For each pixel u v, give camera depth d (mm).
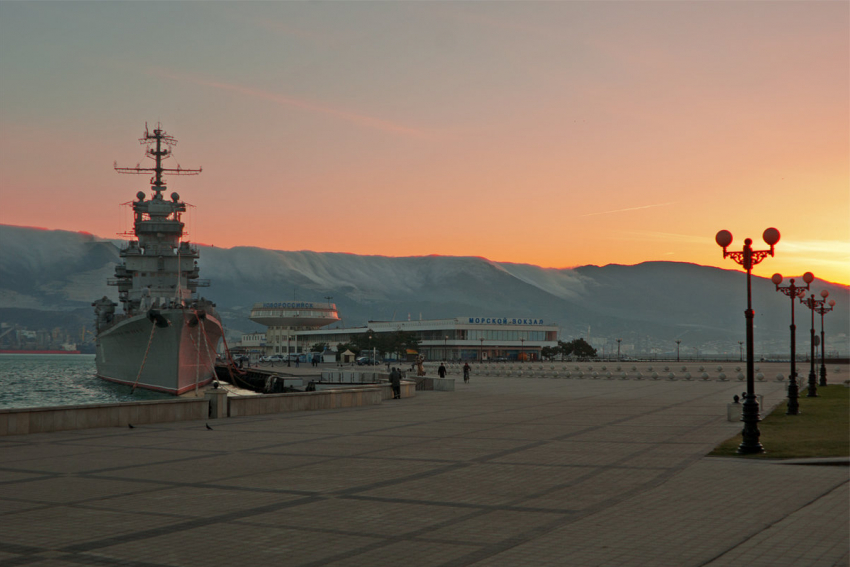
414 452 20359
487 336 195625
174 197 88188
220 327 80125
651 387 57844
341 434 25234
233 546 10484
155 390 73500
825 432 24125
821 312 46469
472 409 36719
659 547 10219
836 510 12414
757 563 9406
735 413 28594
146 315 67750
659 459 18547
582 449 20719
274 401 35000
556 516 12258
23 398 84375
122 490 14789
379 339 185875
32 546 10492
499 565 9477
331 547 10406
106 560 9789
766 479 15453
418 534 11117
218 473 16875
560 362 170750
